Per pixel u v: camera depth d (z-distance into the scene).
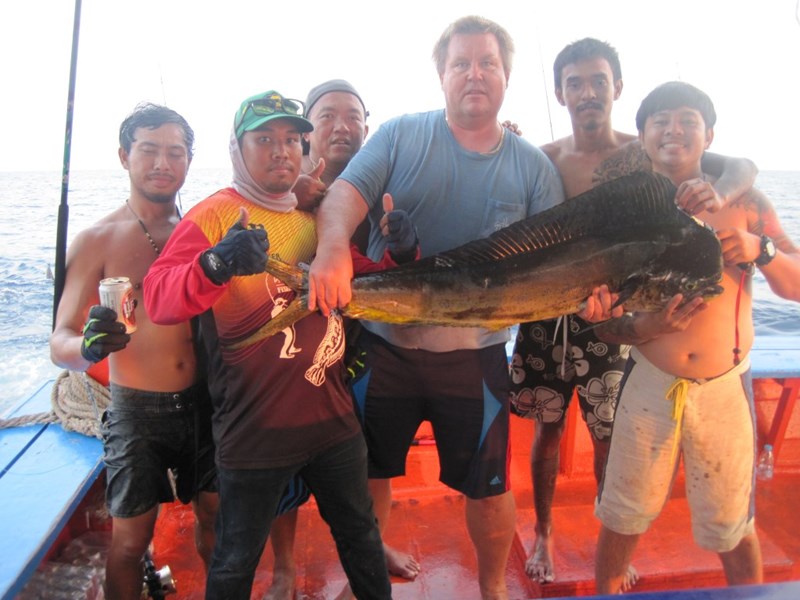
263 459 1.82
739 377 2.11
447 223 2.22
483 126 2.20
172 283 1.64
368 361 2.31
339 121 2.54
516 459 3.42
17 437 2.55
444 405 2.28
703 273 1.87
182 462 2.17
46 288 8.66
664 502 2.24
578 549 2.66
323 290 1.69
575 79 2.59
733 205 2.11
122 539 2.06
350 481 1.97
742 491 2.13
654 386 2.16
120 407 2.08
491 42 2.11
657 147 2.12
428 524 2.92
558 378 2.64
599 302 1.90
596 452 2.72
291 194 1.93
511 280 1.87
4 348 6.04
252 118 1.79
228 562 1.83
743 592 1.31
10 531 1.93
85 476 2.26
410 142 2.23
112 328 1.76
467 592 2.48
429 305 1.85
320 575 2.59
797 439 3.23
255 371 1.81
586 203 1.91
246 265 1.58
